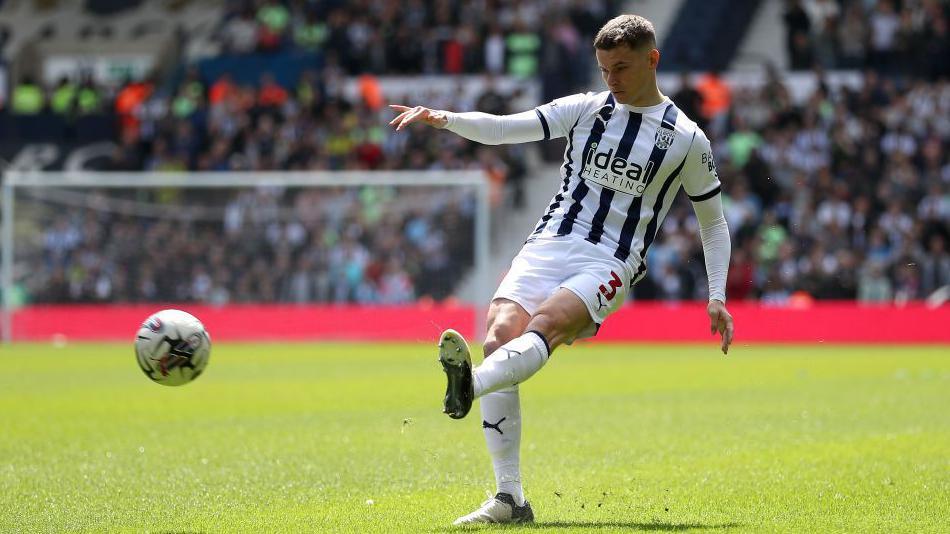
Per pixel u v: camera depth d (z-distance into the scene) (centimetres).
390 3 9975
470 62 9638
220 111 9450
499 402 2036
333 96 9431
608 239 2050
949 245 7925
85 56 10769
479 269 7831
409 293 8094
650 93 2048
